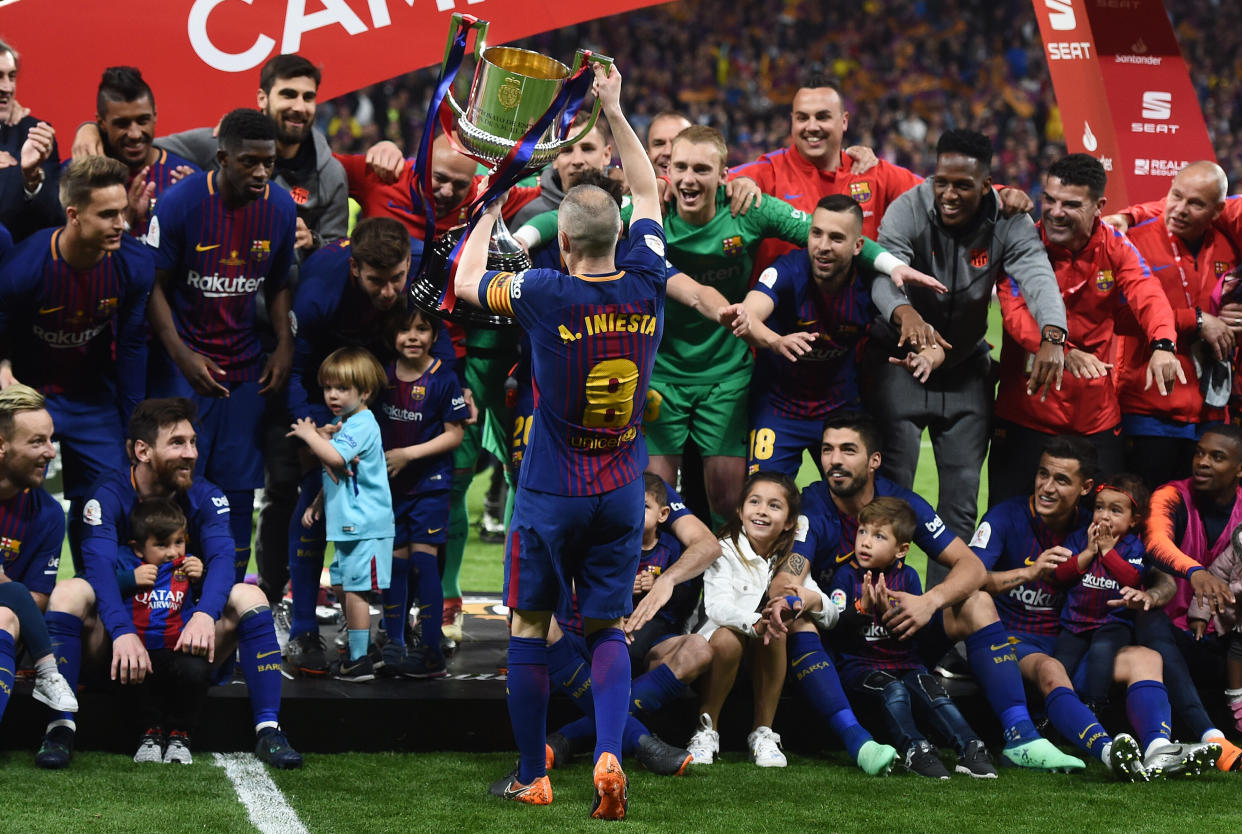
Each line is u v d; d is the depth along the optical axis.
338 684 11.21
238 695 10.59
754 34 63.47
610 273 8.89
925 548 11.41
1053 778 10.50
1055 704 10.94
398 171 13.48
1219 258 13.42
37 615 9.87
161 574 10.44
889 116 60.56
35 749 10.31
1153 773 10.41
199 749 10.55
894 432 12.69
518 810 9.21
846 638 11.32
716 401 12.70
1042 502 11.65
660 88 61.38
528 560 9.16
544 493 9.04
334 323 12.02
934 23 64.06
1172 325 12.38
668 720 11.12
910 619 10.81
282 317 12.30
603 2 13.46
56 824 8.56
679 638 10.84
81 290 11.09
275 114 12.60
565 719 10.91
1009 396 12.91
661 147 14.31
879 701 11.06
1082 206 12.22
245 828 8.64
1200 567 11.35
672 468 12.88
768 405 12.70
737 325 11.30
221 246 11.77
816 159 14.02
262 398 12.42
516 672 9.34
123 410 11.80
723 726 11.25
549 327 8.77
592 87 9.07
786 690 11.43
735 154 59.25
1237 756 10.73
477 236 9.17
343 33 13.20
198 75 13.02
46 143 11.69
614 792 8.82
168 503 10.48
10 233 11.77
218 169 11.80
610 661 9.23
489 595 16.47
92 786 9.42
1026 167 58.59
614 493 9.08
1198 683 11.92
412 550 12.02
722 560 10.95
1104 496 11.52
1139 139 14.58
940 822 9.23
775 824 9.08
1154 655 11.11
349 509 11.40
